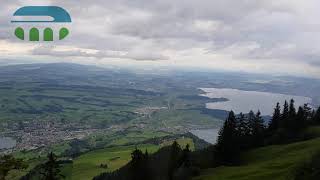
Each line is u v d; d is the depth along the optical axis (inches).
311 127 5762.8
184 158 4640.8
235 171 3966.5
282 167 3713.1
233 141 4825.3
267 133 5836.6
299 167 3189.0
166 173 4510.3
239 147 4995.1
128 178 4458.7
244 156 4810.5
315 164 3029.0
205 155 4810.5
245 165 4407.0
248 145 5236.2
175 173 4338.1
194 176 4185.5
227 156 4734.3
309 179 2878.9
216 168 4330.7
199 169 4323.3
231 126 4938.5
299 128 5689.0
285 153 4500.5
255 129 5531.5
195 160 4658.0
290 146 4751.5
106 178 6815.9
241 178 3599.9
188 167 4338.1
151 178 4377.5
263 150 4889.3
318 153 3299.7
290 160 3937.0
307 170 2992.1
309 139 5290.4
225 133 4864.7
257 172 3688.5
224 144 4788.4
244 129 5565.9
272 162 4045.3
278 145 5093.5
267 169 3747.5
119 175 6072.8
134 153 4441.4
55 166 3348.9
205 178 3959.2
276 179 3314.5
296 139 5398.6
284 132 5595.5
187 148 4726.9
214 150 4849.9
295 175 3063.5
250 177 3538.4
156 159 5118.1
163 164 4768.7
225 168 4242.1
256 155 4739.2
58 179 3371.1
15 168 2463.1
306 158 3602.4
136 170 4357.8
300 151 4404.5
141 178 4333.2
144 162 4416.8
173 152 4790.8
